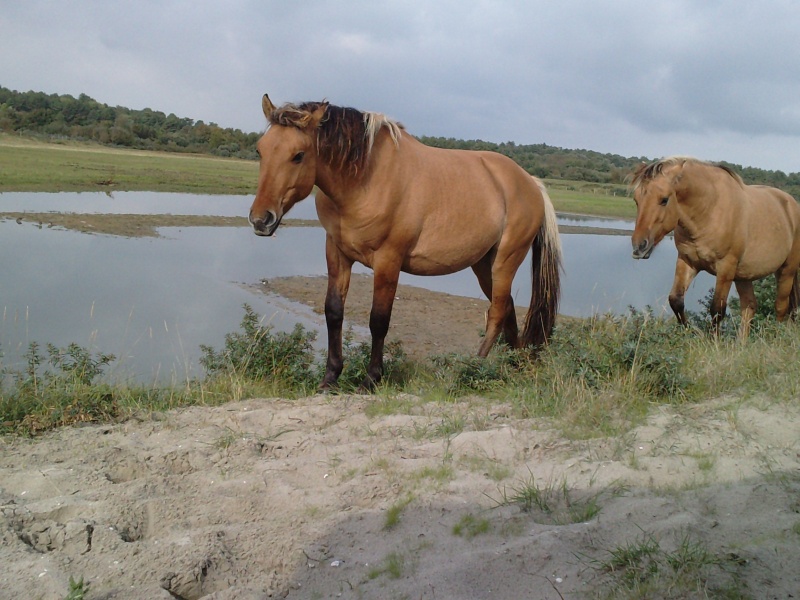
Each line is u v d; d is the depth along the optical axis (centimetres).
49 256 1279
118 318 891
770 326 673
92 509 314
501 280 609
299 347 619
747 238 709
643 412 406
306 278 1305
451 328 1009
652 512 283
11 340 744
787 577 231
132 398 496
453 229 544
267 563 278
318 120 465
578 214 3253
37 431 434
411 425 421
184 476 361
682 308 732
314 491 333
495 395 494
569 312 1115
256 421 446
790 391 412
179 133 8381
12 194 2289
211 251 1538
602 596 231
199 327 882
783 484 300
